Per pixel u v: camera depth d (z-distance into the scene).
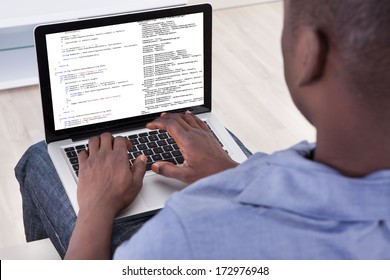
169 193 1.10
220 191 0.54
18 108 2.47
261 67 2.83
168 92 1.29
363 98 0.46
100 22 1.19
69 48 1.18
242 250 0.49
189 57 1.27
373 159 0.49
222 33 3.09
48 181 1.23
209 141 1.08
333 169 0.49
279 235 0.49
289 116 2.51
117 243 1.00
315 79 0.48
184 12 1.24
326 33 0.46
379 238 0.48
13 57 2.64
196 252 0.49
